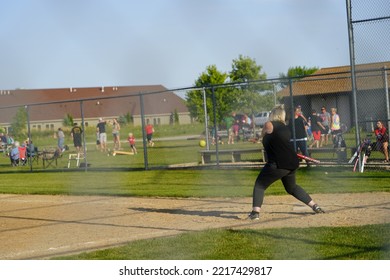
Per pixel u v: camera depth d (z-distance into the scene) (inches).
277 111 424.8
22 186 774.5
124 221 454.6
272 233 369.1
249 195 564.7
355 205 466.9
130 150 1480.1
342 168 742.5
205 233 379.9
